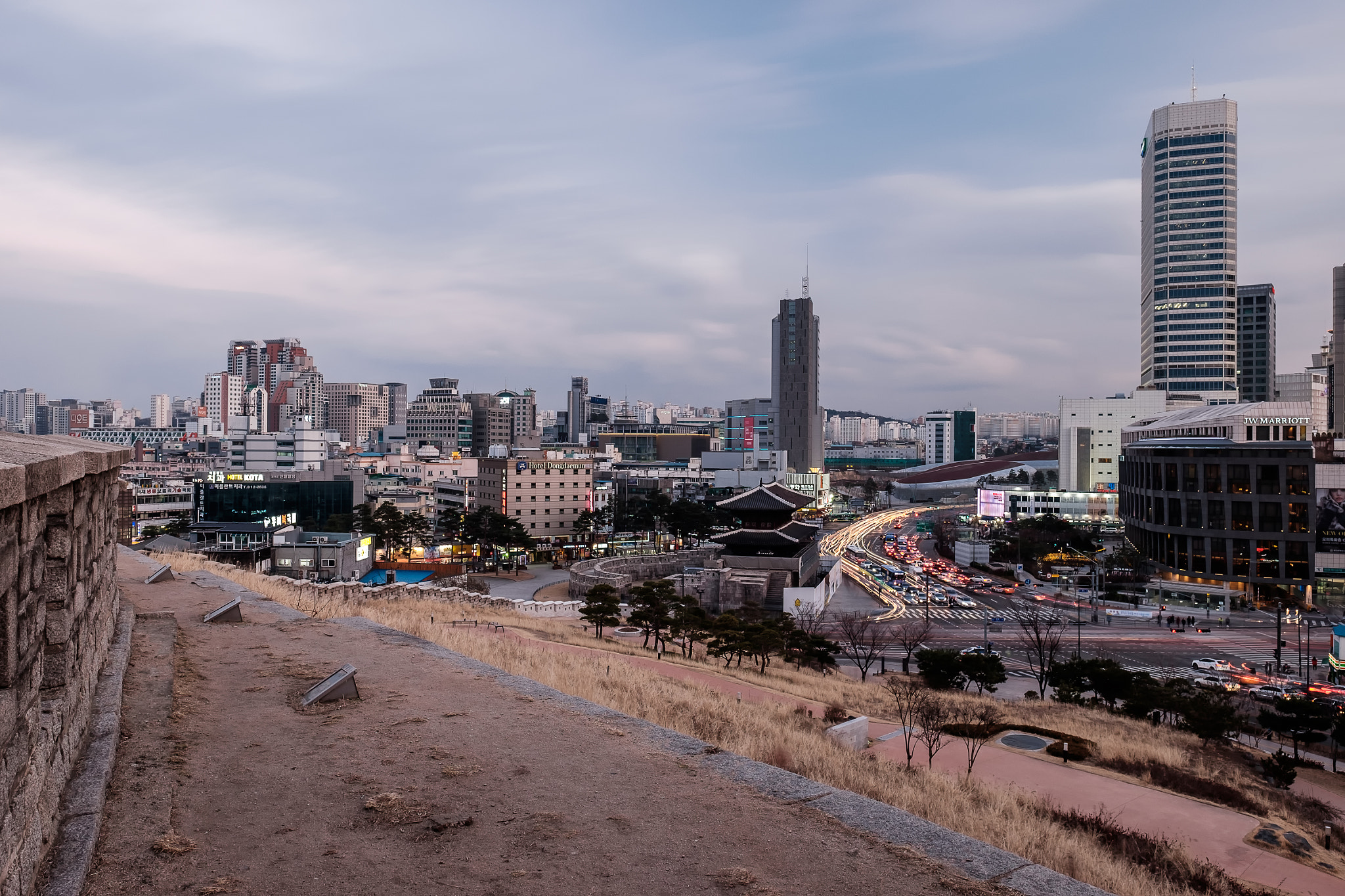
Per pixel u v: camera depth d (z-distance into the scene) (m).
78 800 8.30
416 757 10.60
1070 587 141.38
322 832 8.28
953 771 28.31
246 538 115.94
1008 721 37.97
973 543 173.50
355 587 46.31
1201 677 83.50
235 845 7.93
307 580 45.06
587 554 183.12
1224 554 130.38
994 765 30.16
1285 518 125.75
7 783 6.26
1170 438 155.75
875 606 126.12
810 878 7.28
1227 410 154.62
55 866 7.07
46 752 7.63
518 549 169.62
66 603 8.63
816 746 22.55
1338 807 37.34
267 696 13.65
